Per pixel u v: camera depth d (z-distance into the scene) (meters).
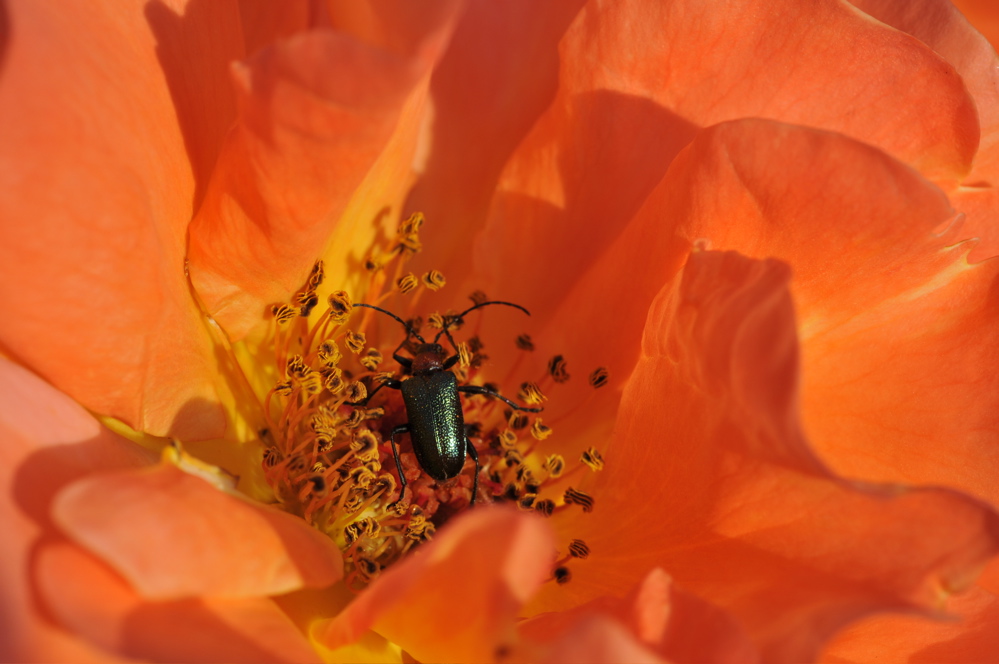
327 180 0.14
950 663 0.14
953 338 0.14
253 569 0.13
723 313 0.14
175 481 0.13
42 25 0.14
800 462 0.13
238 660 0.13
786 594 0.14
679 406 0.14
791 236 0.14
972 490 0.14
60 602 0.13
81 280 0.14
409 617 0.13
